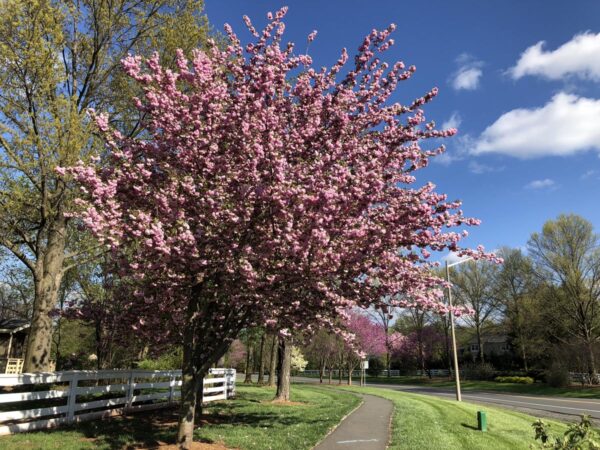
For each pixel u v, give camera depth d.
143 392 14.48
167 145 6.70
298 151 6.97
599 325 36.66
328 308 6.89
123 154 6.52
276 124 6.39
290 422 10.95
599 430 11.43
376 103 7.65
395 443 8.61
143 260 6.66
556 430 11.05
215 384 17.61
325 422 10.98
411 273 6.96
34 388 12.06
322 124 7.29
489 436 9.88
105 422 9.70
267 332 7.93
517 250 46.78
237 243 6.32
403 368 60.38
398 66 7.63
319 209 5.71
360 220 6.55
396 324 62.44
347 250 6.11
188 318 7.55
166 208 6.10
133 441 7.73
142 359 16.92
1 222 13.02
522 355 45.84
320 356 38.41
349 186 6.12
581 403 22.22
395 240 6.57
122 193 6.58
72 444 7.25
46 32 11.62
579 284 36.12
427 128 7.36
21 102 11.77
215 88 6.67
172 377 13.47
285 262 6.27
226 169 6.52
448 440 9.02
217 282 6.92
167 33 14.55
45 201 12.36
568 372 32.56
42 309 13.28
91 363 20.45
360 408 15.06
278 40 7.20
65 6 13.29
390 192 6.91
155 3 15.09
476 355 59.50
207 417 11.62
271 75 6.43
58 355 24.77
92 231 5.55
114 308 9.56
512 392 31.64
